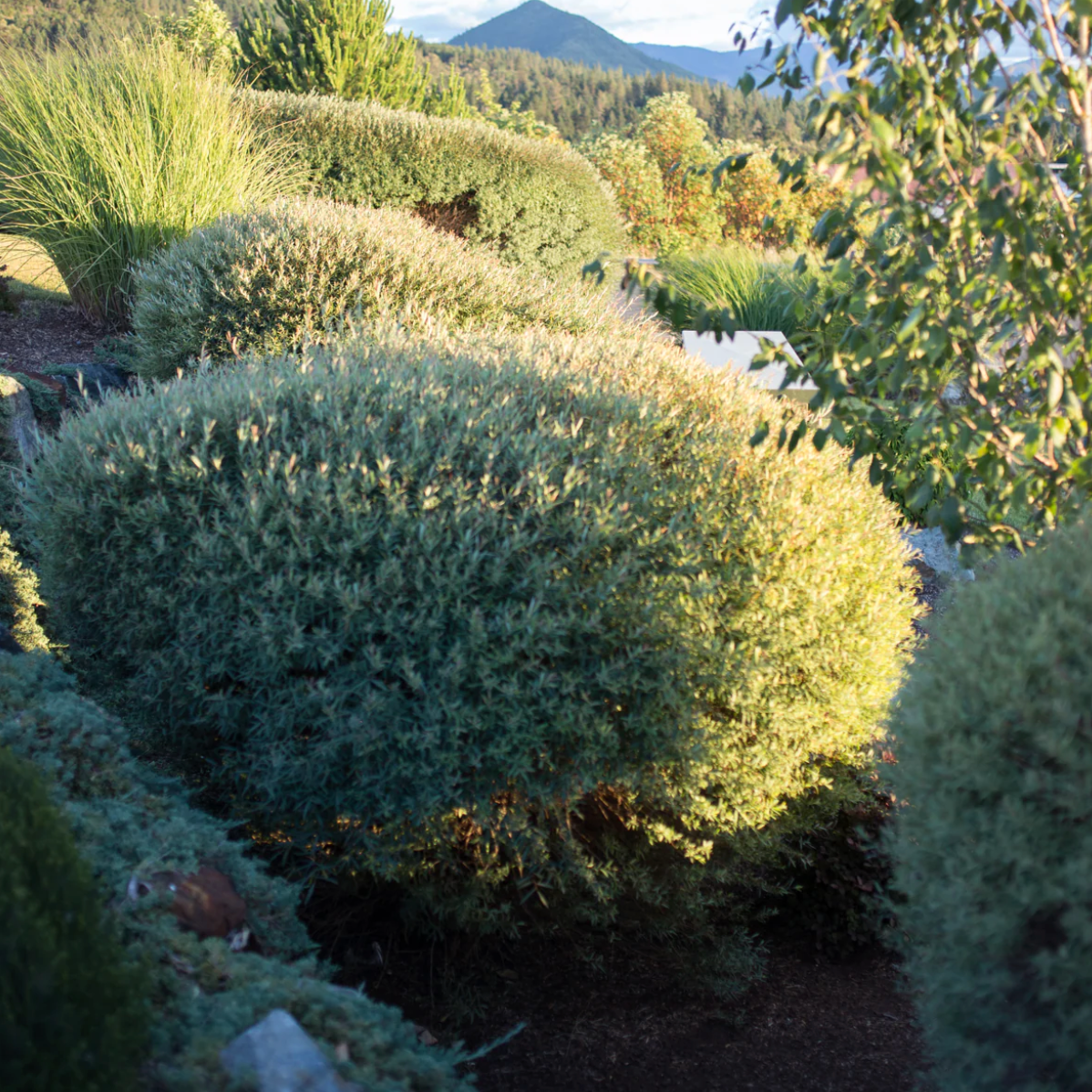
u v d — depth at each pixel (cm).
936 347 232
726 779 306
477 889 287
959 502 260
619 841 322
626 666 280
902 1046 298
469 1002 301
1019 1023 172
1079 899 162
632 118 12531
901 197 220
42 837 158
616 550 292
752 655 304
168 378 590
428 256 637
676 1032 304
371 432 300
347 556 271
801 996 330
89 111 788
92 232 762
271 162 984
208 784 303
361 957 312
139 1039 146
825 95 229
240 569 273
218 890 221
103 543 299
